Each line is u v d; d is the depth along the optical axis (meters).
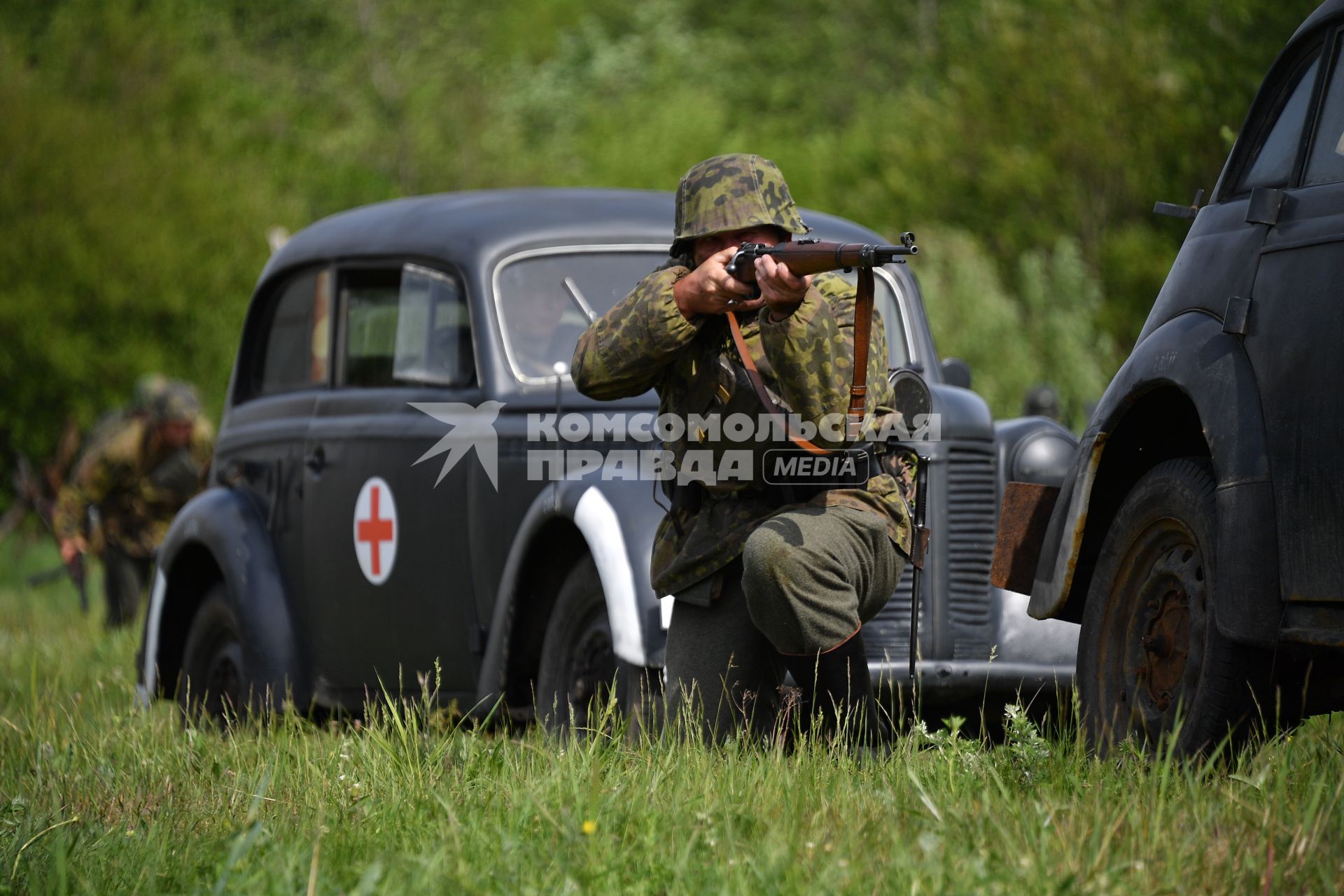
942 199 104.12
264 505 25.38
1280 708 14.75
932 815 12.48
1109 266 89.94
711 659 16.11
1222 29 86.12
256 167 109.94
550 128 157.50
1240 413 14.23
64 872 11.78
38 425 92.44
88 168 95.62
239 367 27.44
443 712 20.30
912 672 16.64
